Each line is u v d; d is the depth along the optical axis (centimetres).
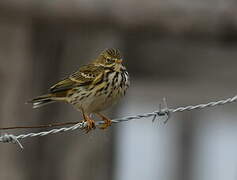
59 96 1362
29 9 1622
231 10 1653
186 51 2027
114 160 1830
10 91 1716
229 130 3350
